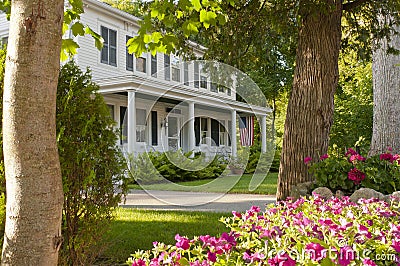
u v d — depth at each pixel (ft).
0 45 11.12
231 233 7.82
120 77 39.52
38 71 5.65
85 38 43.98
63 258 9.34
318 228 7.00
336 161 18.44
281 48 28.81
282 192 20.08
